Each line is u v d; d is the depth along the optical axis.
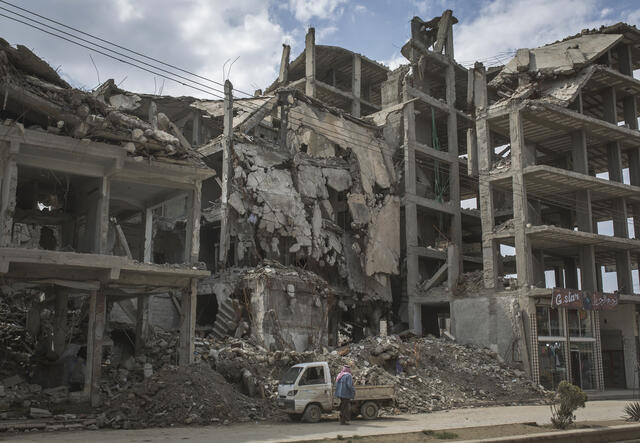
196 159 21.89
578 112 38.31
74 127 18.73
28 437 13.62
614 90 41.09
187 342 20.95
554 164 45.53
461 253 44.22
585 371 34.72
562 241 37.28
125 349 25.53
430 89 52.41
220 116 37.22
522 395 28.30
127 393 17.84
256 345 26.80
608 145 41.97
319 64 55.09
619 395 32.69
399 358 26.95
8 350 22.02
